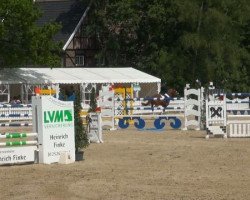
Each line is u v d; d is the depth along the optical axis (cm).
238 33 11538
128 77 10181
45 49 8969
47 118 3569
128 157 3803
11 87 9981
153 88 11125
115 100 6781
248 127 5100
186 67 11262
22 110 7325
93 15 11800
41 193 2634
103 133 5675
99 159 3725
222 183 2828
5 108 7281
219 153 3944
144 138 5088
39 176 3083
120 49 12000
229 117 6212
